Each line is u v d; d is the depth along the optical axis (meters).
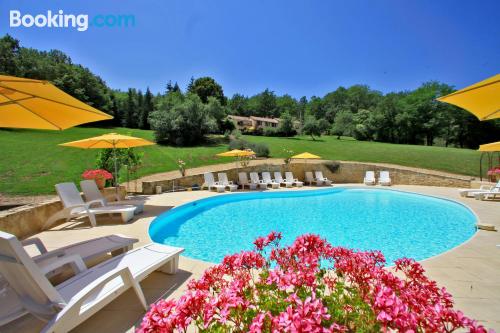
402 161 22.25
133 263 3.43
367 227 8.27
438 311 1.53
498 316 2.97
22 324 2.76
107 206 7.50
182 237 7.21
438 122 40.19
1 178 13.03
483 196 11.30
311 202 12.22
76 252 3.84
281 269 2.43
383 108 44.72
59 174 14.25
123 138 7.81
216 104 38.12
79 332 2.67
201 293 1.67
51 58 51.19
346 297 1.97
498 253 4.95
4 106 3.84
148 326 1.46
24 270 2.33
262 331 1.54
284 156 23.98
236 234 7.50
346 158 23.52
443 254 4.89
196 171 17.14
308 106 73.19
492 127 35.84
